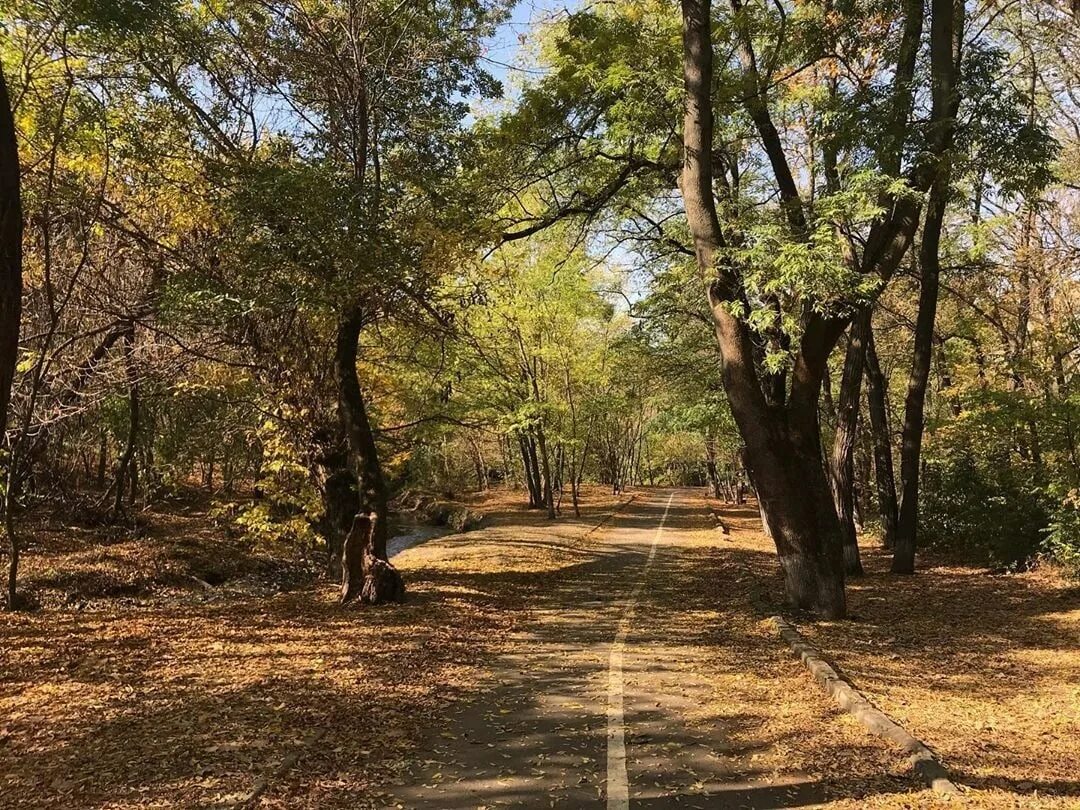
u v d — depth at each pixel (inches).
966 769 200.7
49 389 511.8
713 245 415.5
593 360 1184.2
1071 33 552.7
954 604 447.8
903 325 849.5
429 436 758.5
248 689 279.6
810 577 414.0
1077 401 523.8
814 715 248.5
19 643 351.6
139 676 297.3
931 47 402.9
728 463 1601.9
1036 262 672.4
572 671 310.7
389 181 495.8
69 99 413.4
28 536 606.9
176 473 823.7
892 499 759.1
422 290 443.2
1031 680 293.1
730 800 183.8
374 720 245.1
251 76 518.0
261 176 398.9
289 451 536.1
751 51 515.8
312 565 654.5
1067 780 195.3
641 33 500.4
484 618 425.7
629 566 668.7
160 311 426.0
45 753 213.0
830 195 391.5
